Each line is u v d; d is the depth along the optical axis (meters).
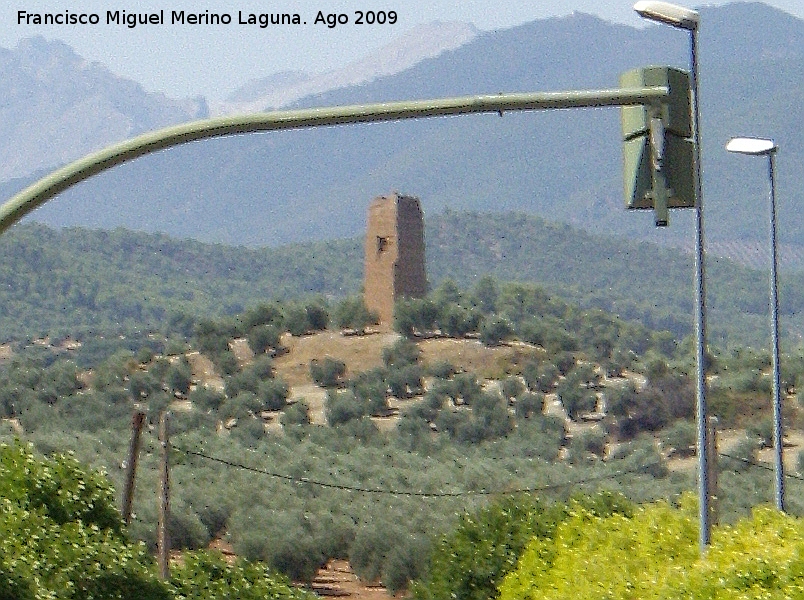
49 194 42.09
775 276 145.50
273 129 44.75
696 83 79.31
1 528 118.06
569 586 138.25
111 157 42.66
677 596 105.69
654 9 76.38
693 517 144.38
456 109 46.41
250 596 163.00
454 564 194.88
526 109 48.44
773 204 146.50
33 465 126.56
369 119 45.62
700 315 101.06
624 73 51.53
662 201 51.50
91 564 118.88
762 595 101.06
